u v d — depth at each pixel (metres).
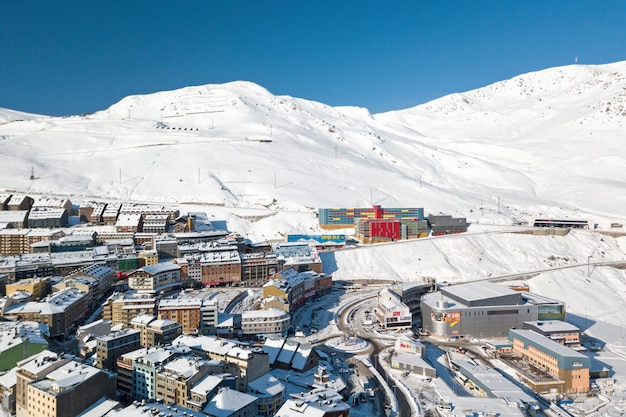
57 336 186.88
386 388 161.38
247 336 198.25
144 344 171.00
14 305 194.38
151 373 135.25
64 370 124.94
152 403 121.94
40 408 117.06
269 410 135.00
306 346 174.75
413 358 180.75
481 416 138.12
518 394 152.38
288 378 159.00
